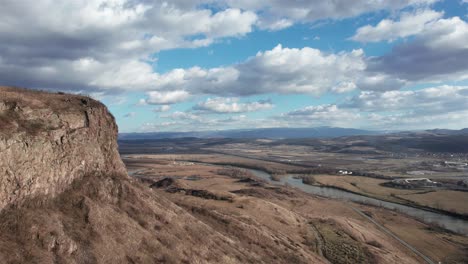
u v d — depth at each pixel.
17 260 25.16
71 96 45.88
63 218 32.62
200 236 48.31
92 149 43.44
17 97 37.06
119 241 34.94
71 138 39.66
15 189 29.80
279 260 62.34
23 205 30.25
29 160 32.19
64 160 37.34
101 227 34.69
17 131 32.50
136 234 37.75
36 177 32.50
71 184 37.78
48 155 34.94
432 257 94.62
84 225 33.56
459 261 92.19
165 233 42.41
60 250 28.62
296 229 95.62
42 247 27.78
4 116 33.19
